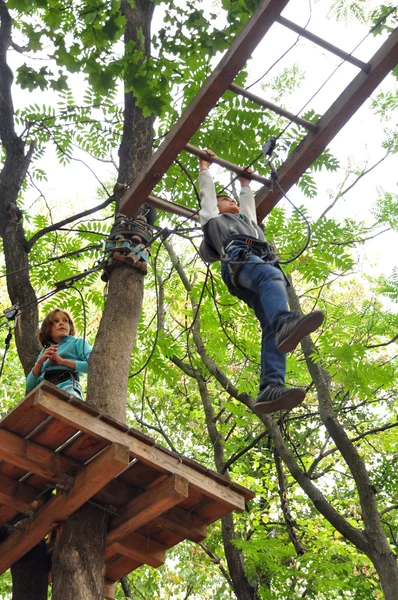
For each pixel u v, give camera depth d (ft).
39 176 31.12
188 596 46.03
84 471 14.78
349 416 42.45
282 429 34.01
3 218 24.52
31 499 15.98
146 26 23.97
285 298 13.83
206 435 48.03
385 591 23.21
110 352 18.10
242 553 30.76
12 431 14.52
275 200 18.20
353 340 28.27
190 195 26.37
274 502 40.09
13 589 17.54
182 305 38.45
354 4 26.71
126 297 19.25
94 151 30.76
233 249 15.03
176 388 46.24
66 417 13.60
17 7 20.24
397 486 45.80
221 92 15.84
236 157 24.88
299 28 14.85
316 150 17.10
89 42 20.02
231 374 36.11
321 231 26.58
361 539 24.47
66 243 29.32
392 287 30.01
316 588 31.76
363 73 15.89
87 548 15.26
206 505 16.81
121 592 44.04
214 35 20.27
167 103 20.43
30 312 22.13
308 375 32.96
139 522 15.65
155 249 38.42
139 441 14.84
